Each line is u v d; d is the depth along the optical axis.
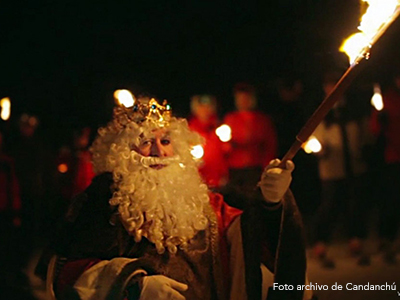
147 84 22.70
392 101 10.55
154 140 4.31
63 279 4.05
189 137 4.45
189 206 4.24
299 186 11.01
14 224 10.44
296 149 4.00
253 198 4.21
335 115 10.36
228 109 20.94
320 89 11.45
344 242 11.23
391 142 10.51
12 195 10.43
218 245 4.24
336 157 10.23
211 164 9.94
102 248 4.09
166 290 3.92
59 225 4.20
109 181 4.24
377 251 10.55
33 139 11.20
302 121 11.45
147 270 4.08
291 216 4.17
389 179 10.39
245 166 10.08
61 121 22.41
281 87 11.69
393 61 15.61
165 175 4.24
